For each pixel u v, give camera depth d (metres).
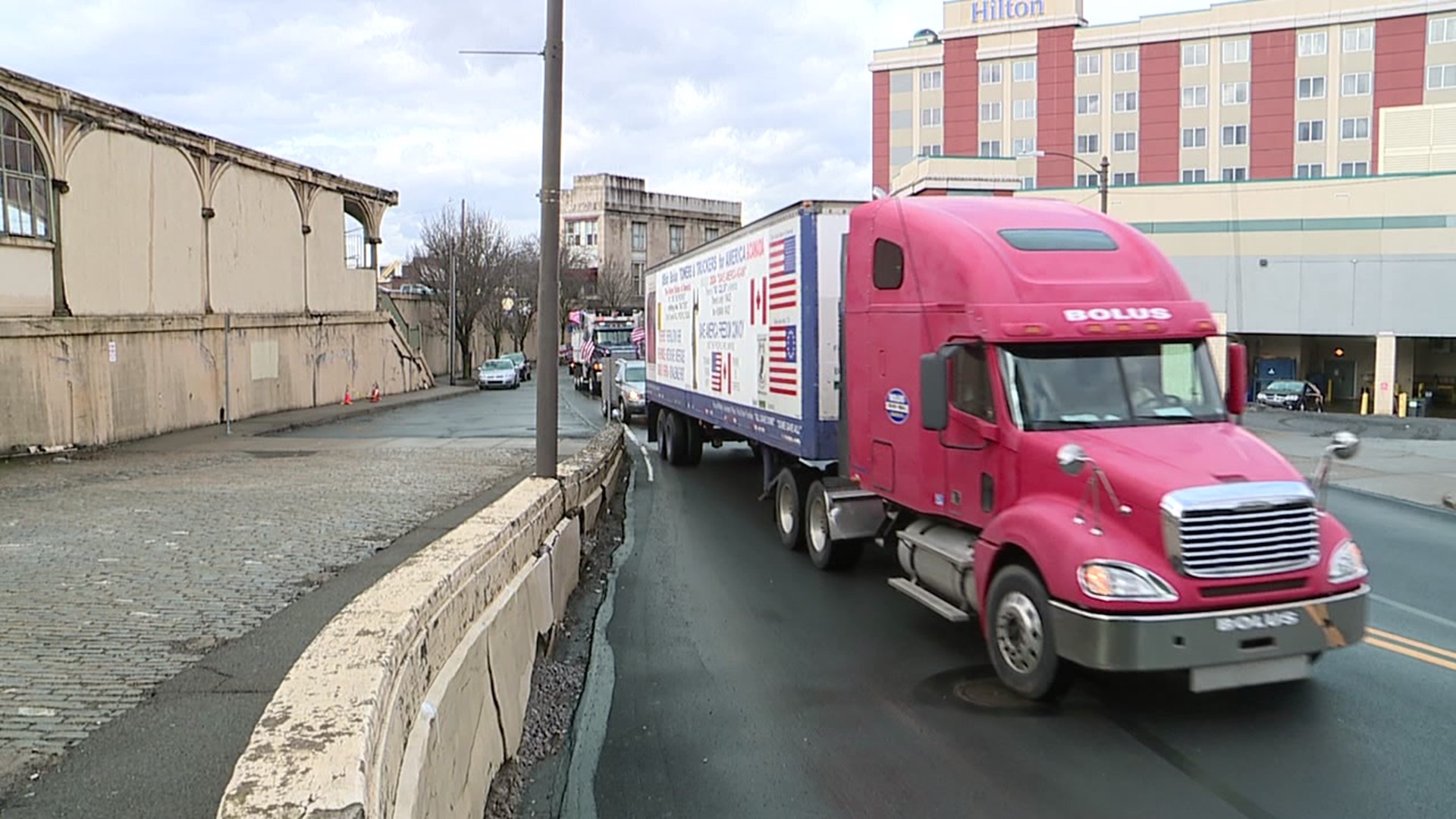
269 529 11.85
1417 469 18.75
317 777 2.59
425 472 18.03
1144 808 5.14
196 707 5.91
